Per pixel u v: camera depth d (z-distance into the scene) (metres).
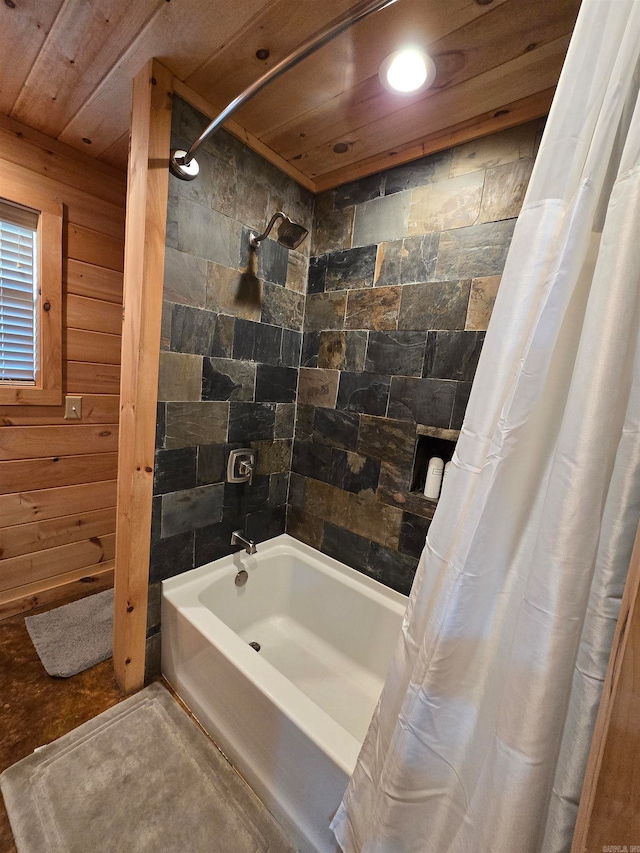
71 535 1.87
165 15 0.90
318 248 1.69
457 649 0.63
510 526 0.60
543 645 0.51
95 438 1.88
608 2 0.51
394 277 1.43
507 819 0.53
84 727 1.21
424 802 0.66
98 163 1.70
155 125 1.07
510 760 0.53
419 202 1.35
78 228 1.68
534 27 0.86
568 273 0.53
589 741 0.49
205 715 1.22
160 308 1.19
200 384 1.37
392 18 0.86
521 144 1.12
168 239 1.18
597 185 0.52
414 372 1.39
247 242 1.44
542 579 0.52
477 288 1.23
